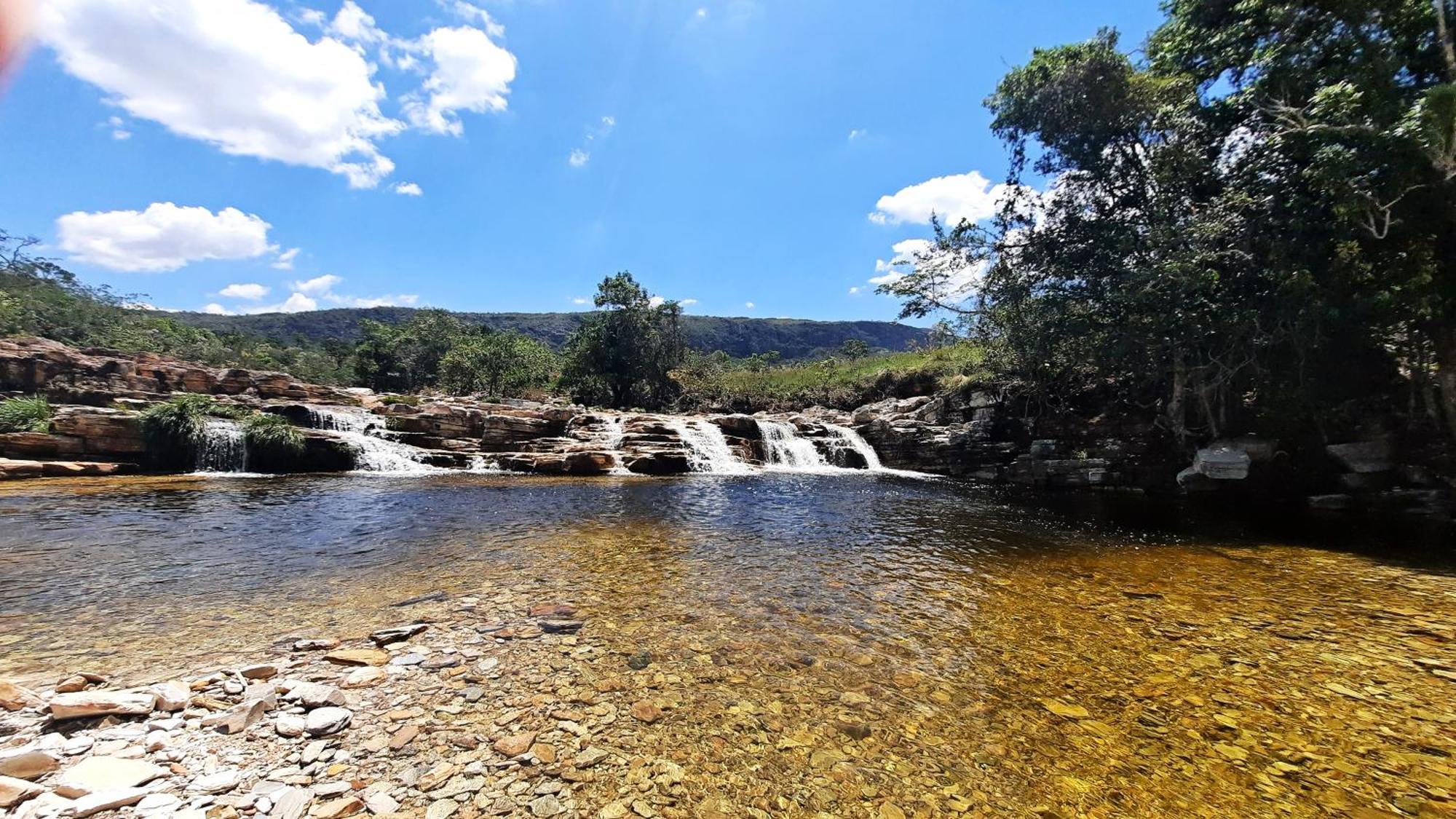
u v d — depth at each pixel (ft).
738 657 18.78
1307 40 46.80
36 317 105.40
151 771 11.62
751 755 13.26
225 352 144.46
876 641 20.45
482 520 42.39
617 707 15.26
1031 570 30.78
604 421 91.50
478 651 18.67
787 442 91.76
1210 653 19.81
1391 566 31.94
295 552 32.09
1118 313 58.34
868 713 15.34
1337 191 42.37
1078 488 65.77
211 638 19.40
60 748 12.21
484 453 80.59
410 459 78.54
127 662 17.38
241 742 12.90
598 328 167.02
